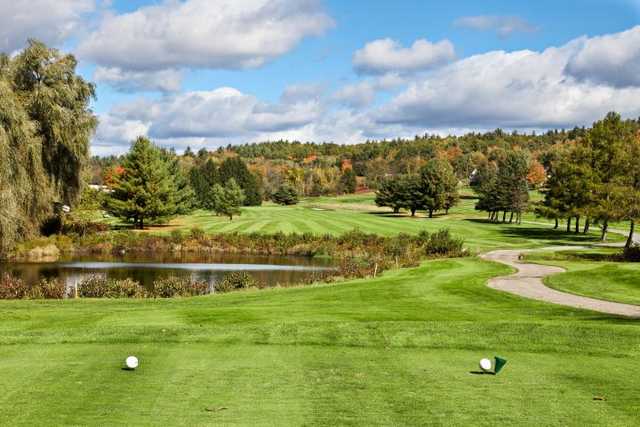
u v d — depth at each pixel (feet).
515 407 26.58
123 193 232.32
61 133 138.41
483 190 341.62
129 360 32.78
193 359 35.53
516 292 78.64
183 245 184.75
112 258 161.17
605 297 74.28
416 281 90.53
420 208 354.74
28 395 28.27
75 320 50.55
